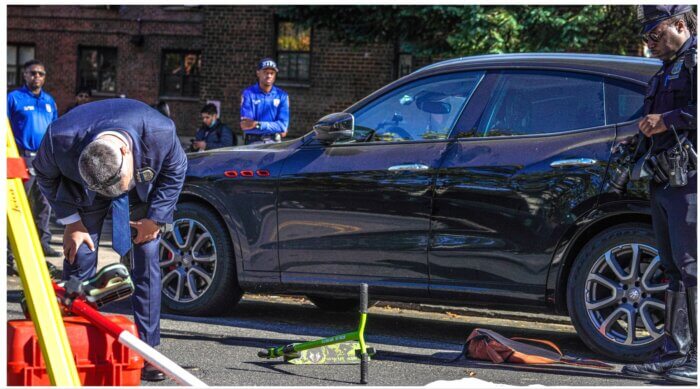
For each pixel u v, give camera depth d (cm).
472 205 610
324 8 1658
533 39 1418
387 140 658
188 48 2792
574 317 584
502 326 741
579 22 1380
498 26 1384
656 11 519
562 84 609
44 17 2856
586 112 596
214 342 615
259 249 691
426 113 650
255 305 794
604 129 584
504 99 624
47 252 1020
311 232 670
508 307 608
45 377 368
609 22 1481
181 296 723
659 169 516
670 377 518
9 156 304
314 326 698
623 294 569
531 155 598
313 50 2386
